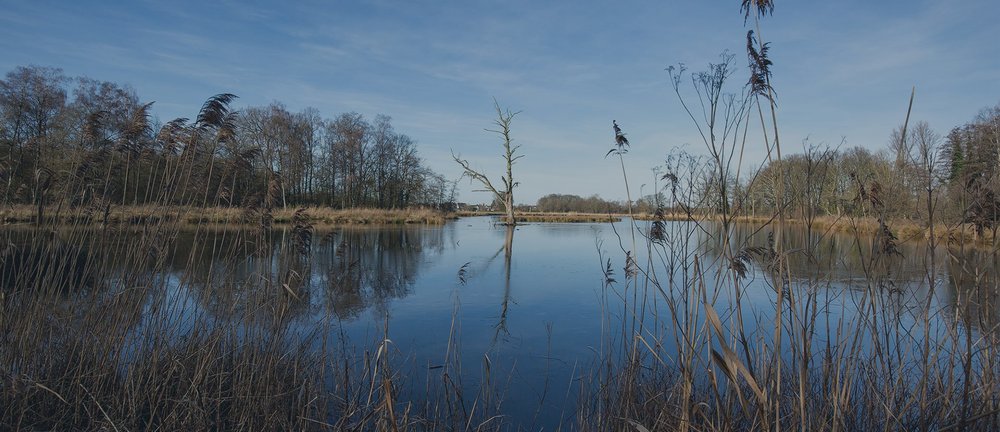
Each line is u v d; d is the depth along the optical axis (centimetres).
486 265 1573
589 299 1059
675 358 627
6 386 441
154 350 500
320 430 457
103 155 602
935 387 422
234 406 475
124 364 520
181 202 596
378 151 5378
